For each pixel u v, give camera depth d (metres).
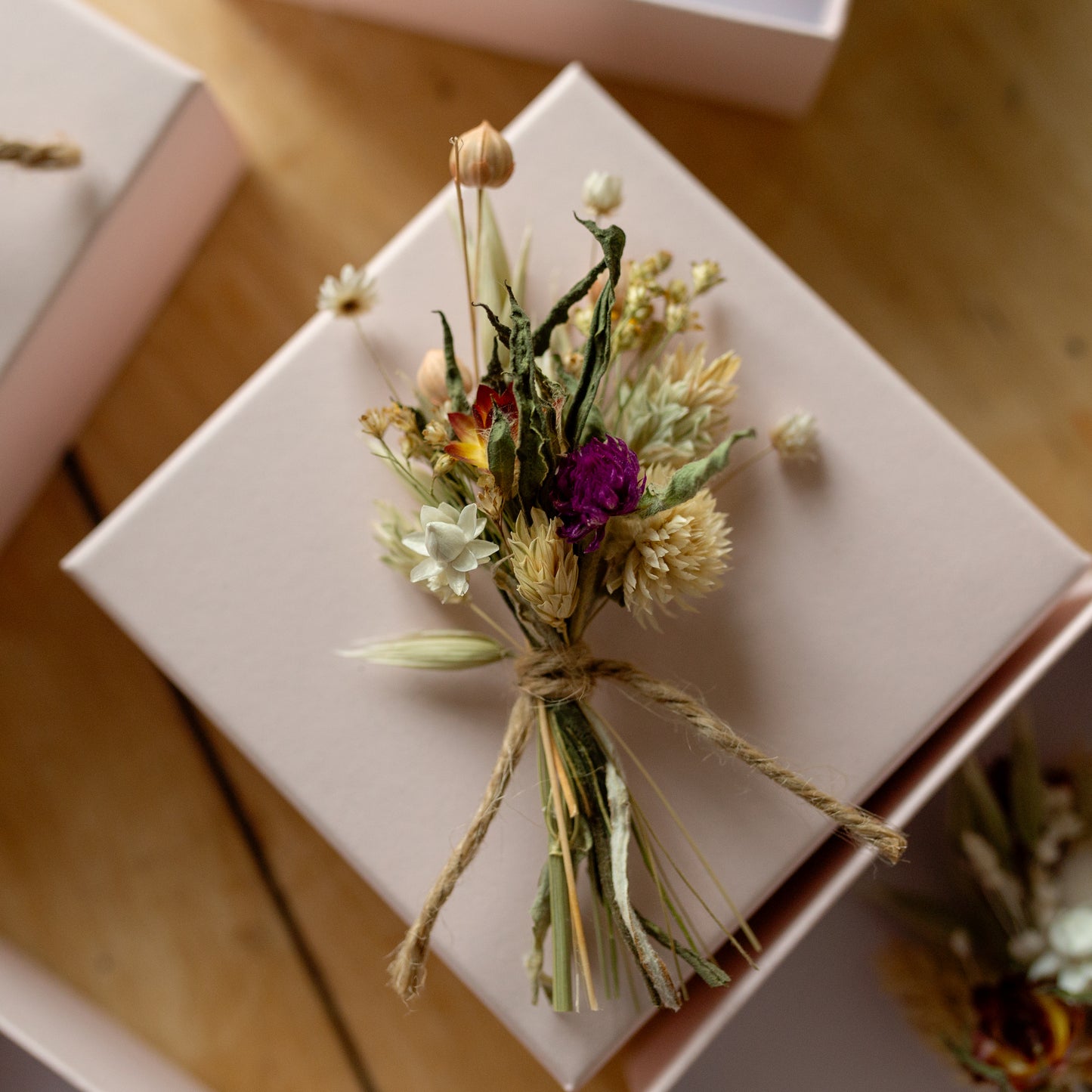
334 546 0.28
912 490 0.28
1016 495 0.28
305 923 0.33
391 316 0.28
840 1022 0.33
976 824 0.31
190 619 0.28
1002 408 0.34
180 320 0.34
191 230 0.33
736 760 0.28
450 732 0.28
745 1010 0.33
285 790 0.28
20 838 0.33
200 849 0.33
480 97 0.34
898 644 0.28
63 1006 0.31
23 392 0.30
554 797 0.25
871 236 0.34
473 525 0.24
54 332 0.30
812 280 0.34
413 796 0.28
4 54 0.29
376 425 0.25
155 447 0.34
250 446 0.28
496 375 0.24
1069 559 0.28
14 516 0.33
